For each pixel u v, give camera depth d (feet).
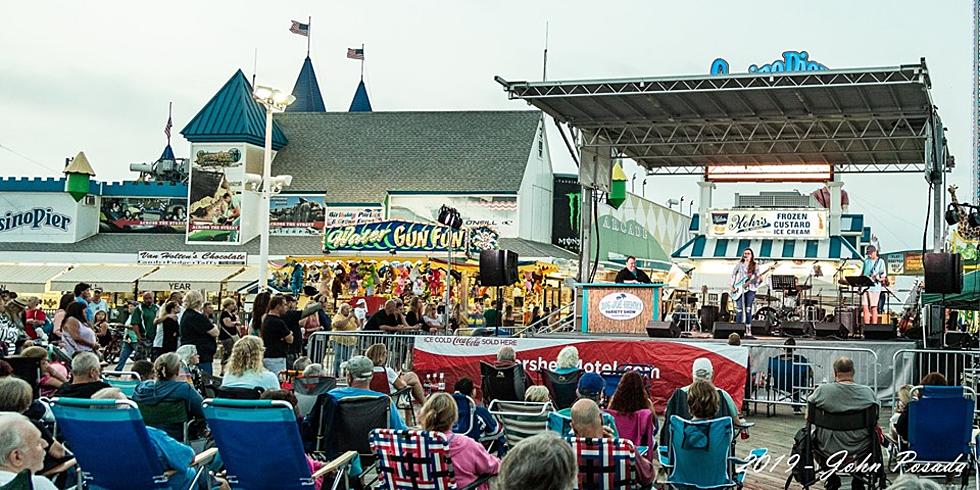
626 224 177.27
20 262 154.40
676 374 55.26
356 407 29.17
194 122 155.53
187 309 50.72
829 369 56.44
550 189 165.89
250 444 24.80
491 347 58.39
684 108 83.87
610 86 78.43
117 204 160.04
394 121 168.76
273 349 49.34
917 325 77.51
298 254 149.89
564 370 43.09
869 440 31.19
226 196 153.99
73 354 55.36
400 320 63.41
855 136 84.33
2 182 158.51
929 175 75.41
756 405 58.13
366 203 153.89
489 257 71.36
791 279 85.25
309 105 213.66
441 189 154.92
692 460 27.99
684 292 95.09
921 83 70.95
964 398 31.89
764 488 35.55
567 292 138.21
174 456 25.34
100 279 137.18
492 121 164.76
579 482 22.65
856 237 116.37
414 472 23.58
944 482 34.55
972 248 75.51
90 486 25.54
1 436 18.26
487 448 34.63
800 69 74.79
